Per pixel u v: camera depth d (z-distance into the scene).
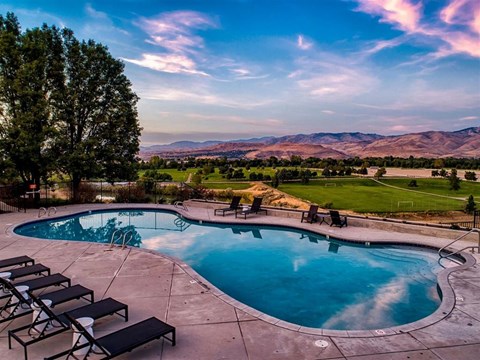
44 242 11.62
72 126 22.28
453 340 5.27
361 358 4.76
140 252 10.32
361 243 12.43
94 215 18.78
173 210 19.16
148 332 4.80
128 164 23.80
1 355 4.77
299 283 9.19
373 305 7.76
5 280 5.94
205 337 5.37
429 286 8.84
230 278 9.61
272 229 15.39
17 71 19.12
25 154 18.80
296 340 5.28
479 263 9.15
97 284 7.71
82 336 4.71
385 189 53.94
